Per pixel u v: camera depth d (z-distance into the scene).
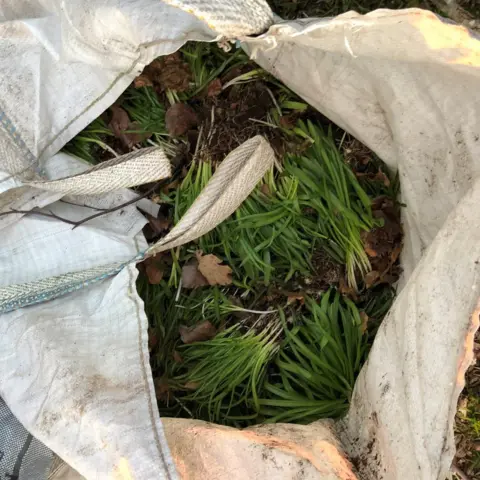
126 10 0.99
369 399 0.97
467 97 0.89
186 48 1.19
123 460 0.82
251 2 0.79
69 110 1.14
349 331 1.15
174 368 1.20
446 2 1.16
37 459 1.01
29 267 1.14
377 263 1.16
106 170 1.00
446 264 0.83
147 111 1.22
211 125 1.19
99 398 0.89
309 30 0.77
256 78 1.18
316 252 1.17
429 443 0.79
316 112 1.20
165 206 1.24
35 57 1.10
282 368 1.15
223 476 0.88
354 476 0.92
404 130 1.03
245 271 1.21
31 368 0.94
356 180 1.14
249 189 1.02
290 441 0.94
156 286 1.22
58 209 1.17
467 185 0.95
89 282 1.05
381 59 0.94
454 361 0.77
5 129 1.10
